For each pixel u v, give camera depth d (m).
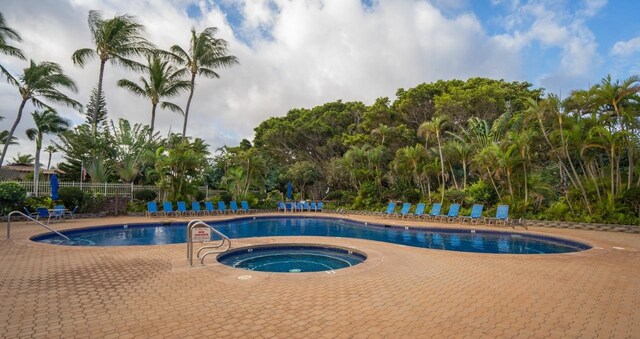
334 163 26.97
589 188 14.86
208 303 4.43
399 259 7.52
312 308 4.27
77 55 21.36
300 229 16.16
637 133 14.32
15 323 3.73
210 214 20.09
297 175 28.77
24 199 15.27
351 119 33.50
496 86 24.08
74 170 25.45
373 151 23.31
